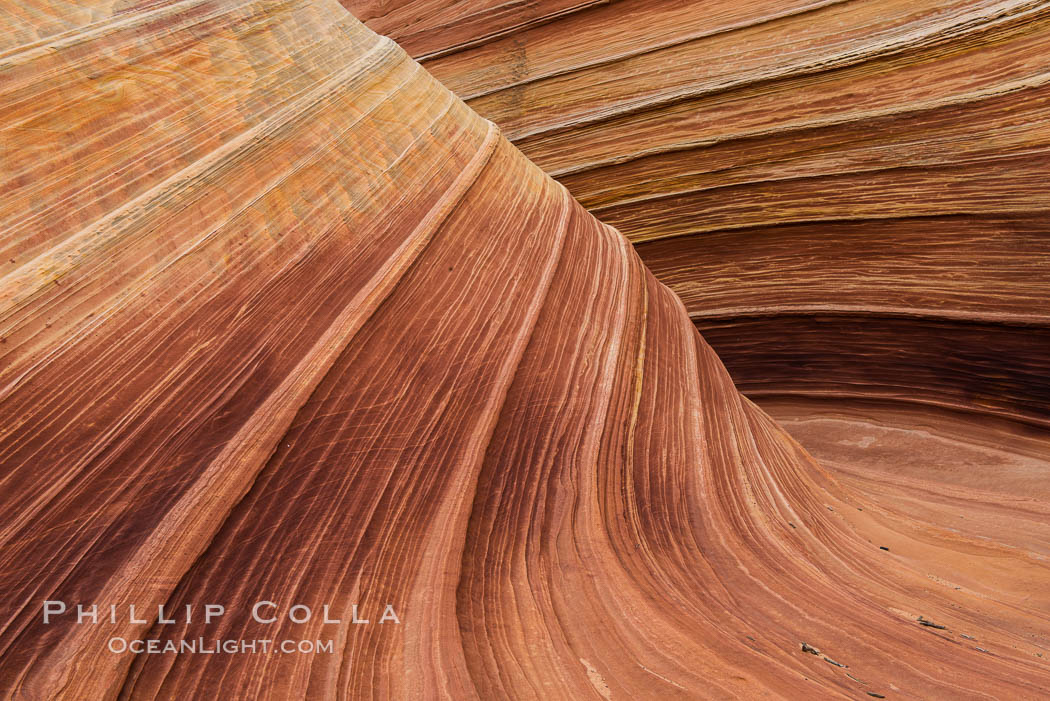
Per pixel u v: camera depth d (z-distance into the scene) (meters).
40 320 1.58
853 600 2.66
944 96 5.73
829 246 6.43
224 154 2.22
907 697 1.88
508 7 8.26
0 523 1.37
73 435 1.54
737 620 2.25
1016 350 5.63
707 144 6.92
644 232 7.46
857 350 6.47
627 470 2.89
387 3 9.35
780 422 6.79
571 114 7.83
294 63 2.77
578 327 3.38
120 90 2.02
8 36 1.81
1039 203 5.37
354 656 1.63
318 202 2.49
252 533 1.73
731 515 3.10
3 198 1.63
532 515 2.37
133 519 1.54
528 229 3.64
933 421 6.12
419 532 2.04
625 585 2.23
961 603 2.96
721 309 7.05
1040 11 5.32
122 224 1.84
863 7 6.18
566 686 1.72
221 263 2.05
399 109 3.27
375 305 2.41
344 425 2.09
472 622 1.86
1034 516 4.60
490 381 2.67
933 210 5.87
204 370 1.85
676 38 7.13
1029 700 1.94
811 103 6.36
